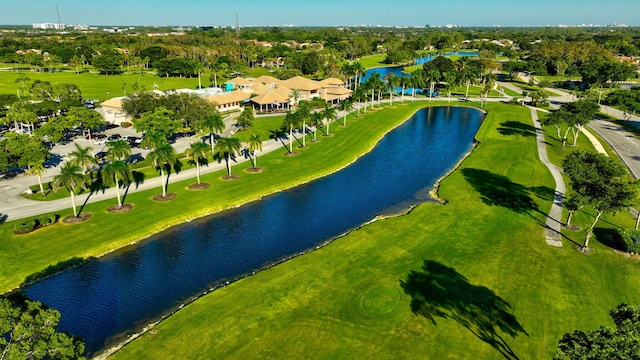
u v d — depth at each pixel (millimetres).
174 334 44812
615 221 71062
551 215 73312
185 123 131625
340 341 43688
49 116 135375
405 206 80812
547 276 55156
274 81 194375
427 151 117625
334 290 52438
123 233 67062
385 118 155125
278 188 88000
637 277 55156
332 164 103500
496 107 174500
